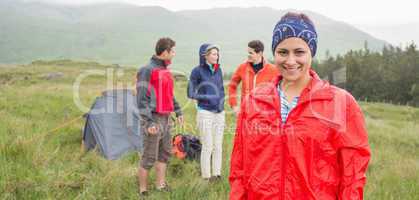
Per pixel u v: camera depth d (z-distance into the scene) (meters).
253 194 2.27
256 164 2.25
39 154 6.25
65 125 9.15
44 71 51.53
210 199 5.02
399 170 6.69
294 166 2.10
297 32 2.14
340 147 2.10
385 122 16.70
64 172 5.73
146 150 5.23
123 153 7.22
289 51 2.16
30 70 53.16
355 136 2.09
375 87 64.75
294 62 2.14
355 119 2.11
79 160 6.68
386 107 33.41
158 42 5.21
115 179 5.50
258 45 6.06
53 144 7.47
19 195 4.84
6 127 8.30
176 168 6.45
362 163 2.08
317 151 2.09
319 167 2.10
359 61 68.88
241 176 2.44
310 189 2.07
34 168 5.76
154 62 5.22
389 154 8.30
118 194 5.14
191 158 6.94
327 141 2.09
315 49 2.22
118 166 6.18
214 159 6.02
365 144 2.09
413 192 5.59
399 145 10.12
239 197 2.41
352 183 2.07
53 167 5.95
